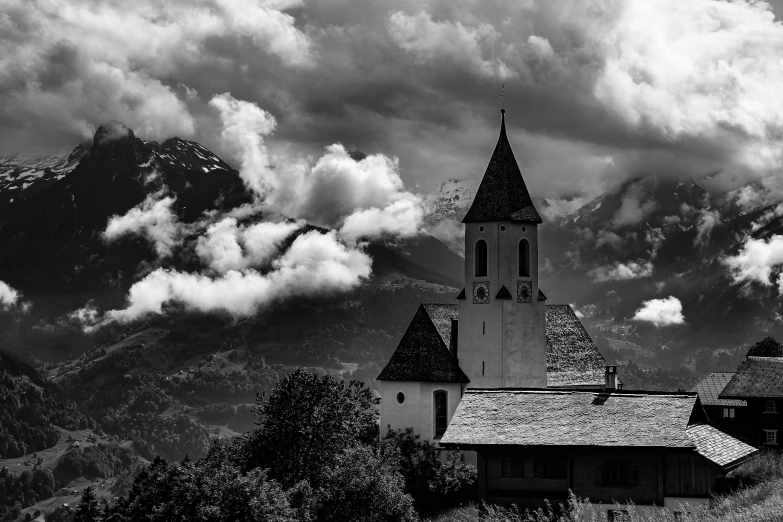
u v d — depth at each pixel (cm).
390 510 10081
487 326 13375
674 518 6144
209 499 9075
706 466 9050
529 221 13562
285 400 11394
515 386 13338
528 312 13512
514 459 9512
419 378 13188
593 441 9206
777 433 14475
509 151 13862
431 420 13162
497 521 8175
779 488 6944
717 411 14988
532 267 13625
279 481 10975
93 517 14588
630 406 9562
